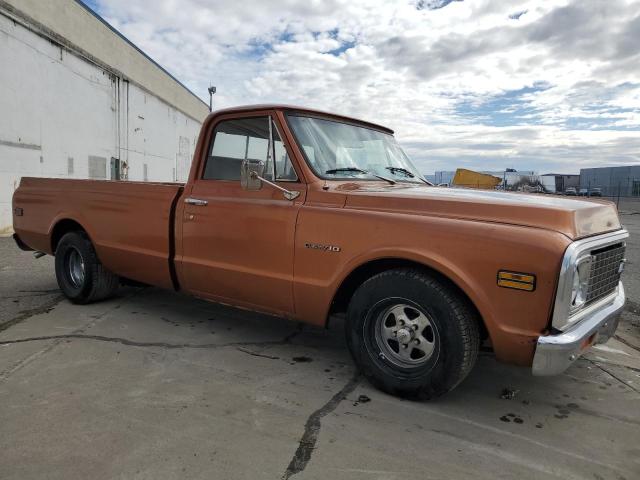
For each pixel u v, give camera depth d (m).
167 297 5.72
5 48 11.55
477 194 3.44
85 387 3.29
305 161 3.66
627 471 2.52
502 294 2.77
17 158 12.19
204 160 4.25
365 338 3.32
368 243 3.21
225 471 2.40
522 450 2.69
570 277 2.64
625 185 52.34
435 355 3.02
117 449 2.56
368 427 2.87
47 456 2.49
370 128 4.54
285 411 3.04
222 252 3.98
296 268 3.55
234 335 4.47
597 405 3.29
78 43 14.95
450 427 2.91
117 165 18.22
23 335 4.29
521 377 3.71
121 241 4.77
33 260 8.04
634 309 5.84
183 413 2.97
